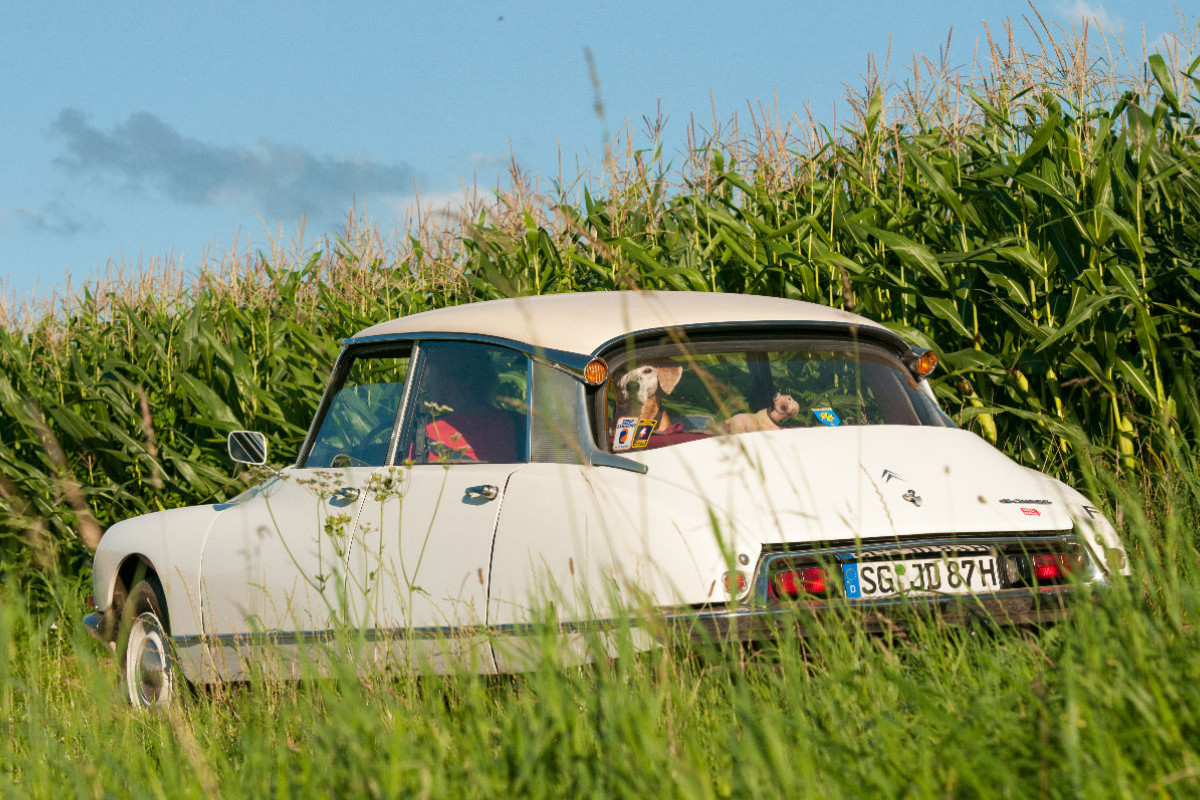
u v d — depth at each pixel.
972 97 18.55
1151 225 16.91
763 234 18.91
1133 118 16.30
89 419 25.69
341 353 12.77
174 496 24.39
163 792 7.28
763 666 7.91
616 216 21.05
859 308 18.06
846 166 19.94
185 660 12.59
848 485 9.05
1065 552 9.16
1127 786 5.00
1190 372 15.15
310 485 11.66
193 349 24.73
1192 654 6.22
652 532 8.68
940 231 17.95
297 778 6.93
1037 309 16.80
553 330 10.38
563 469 9.69
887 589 8.66
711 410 10.02
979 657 7.43
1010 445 16.67
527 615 8.95
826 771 5.43
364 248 25.97
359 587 10.54
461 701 7.60
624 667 7.22
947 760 5.50
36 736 7.96
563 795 5.97
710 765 6.56
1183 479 10.13
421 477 10.77
